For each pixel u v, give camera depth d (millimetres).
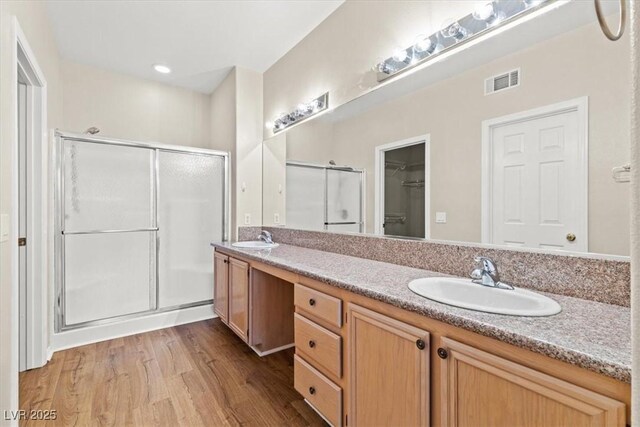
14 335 1501
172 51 2855
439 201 1638
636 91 417
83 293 2535
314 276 1560
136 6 2219
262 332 2355
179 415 1679
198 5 2227
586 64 1130
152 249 2863
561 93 1193
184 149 3000
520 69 1314
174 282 2992
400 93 1844
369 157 2062
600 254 1108
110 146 2658
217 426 1603
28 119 2070
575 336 813
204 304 3156
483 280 1307
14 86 1481
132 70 3207
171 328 2908
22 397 1808
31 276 2104
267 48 2832
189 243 3068
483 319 933
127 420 1634
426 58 1674
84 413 1680
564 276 1188
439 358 1025
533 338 803
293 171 2842
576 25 1156
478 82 1464
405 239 1795
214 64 3119
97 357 2307
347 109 2238
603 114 1092
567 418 759
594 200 1117
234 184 3197
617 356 703
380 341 1220
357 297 1338
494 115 1406
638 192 413
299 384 1682
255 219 3297
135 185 2775
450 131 1586
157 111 3473
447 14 1598
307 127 2648
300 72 2732
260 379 2037
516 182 1334
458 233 1551
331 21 2381
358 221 2141
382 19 1969
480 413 921
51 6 2197
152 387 1931
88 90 3082
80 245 2520
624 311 1011
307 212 2658
